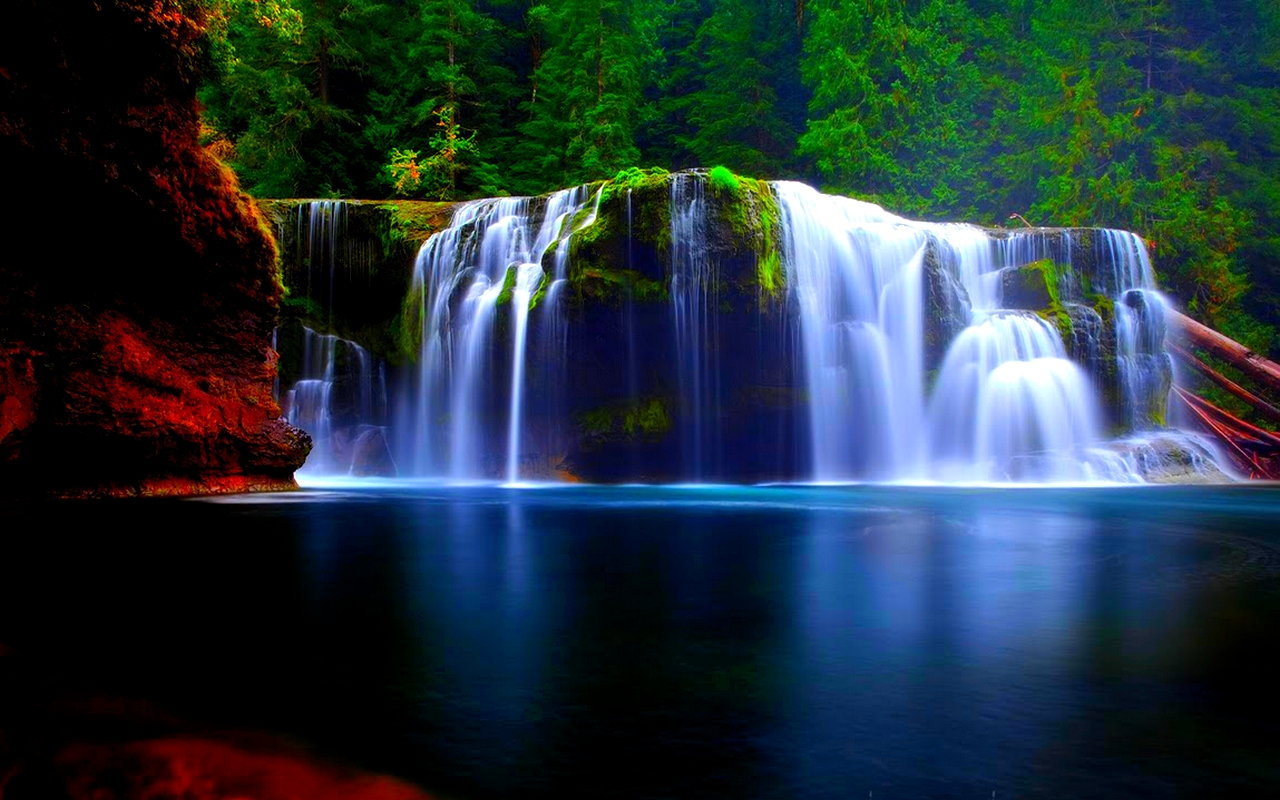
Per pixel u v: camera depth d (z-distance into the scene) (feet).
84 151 37.83
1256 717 9.42
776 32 140.77
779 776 7.70
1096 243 73.46
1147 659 11.82
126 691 10.09
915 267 64.59
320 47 109.29
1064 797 7.29
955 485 58.65
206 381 45.73
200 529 27.35
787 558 21.27
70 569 19.17
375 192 119.75
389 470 72.33
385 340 74.43
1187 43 116.16
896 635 13.11
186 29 40.34
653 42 146.30
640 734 8.77
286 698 9.83
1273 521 32.65
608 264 59.31
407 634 12.99
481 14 131.54
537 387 62.23
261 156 105.09
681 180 58.65
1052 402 64.49
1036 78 116.88
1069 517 33.86
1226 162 106.22
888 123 115.24
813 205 63.36
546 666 11.21
